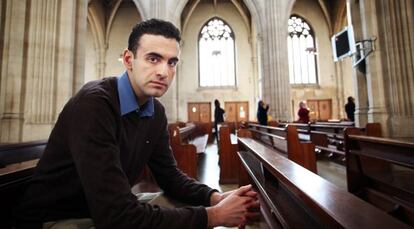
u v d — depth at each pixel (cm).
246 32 2133
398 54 623
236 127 1570
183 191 167
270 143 650
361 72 750
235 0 2028
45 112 533
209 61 2159
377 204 279
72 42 582
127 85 141
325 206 97
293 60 2097
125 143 139
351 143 314
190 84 2112
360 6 697
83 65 635
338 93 2033
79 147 111
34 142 355
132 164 150
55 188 127
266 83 1443
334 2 2008
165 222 106
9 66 493
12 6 504
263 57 1466
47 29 543
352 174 312
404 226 80
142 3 1597
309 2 2100
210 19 2162
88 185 106
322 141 663
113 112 129
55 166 126
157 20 140
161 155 178
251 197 131
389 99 638
